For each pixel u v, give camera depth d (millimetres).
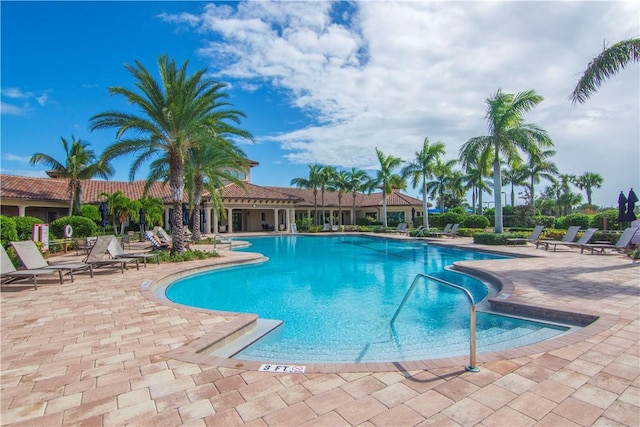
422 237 25016
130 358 4027
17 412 2902
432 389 3199
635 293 6949
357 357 4793
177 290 9492
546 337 5328
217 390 3242
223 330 5082
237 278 11172
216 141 15484
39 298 7141
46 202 24703
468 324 6219
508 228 27531
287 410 2883
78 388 3312
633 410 2814
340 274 11758
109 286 8367
